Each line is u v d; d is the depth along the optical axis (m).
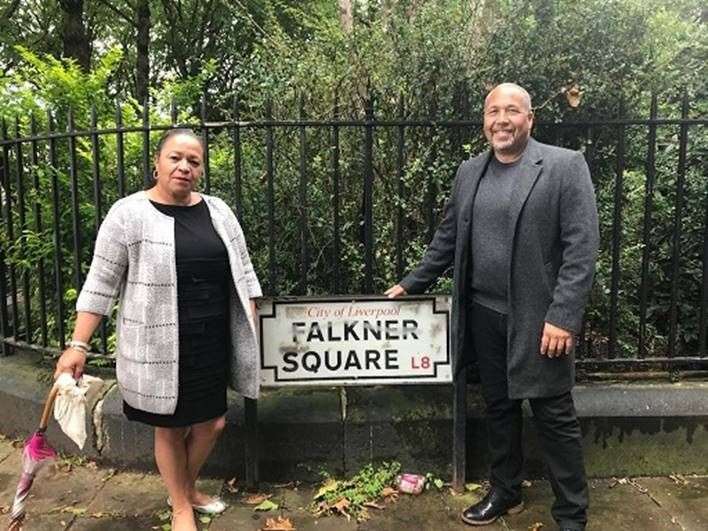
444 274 3.38
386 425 3.13
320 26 4.55
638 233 3.53
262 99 3.68
